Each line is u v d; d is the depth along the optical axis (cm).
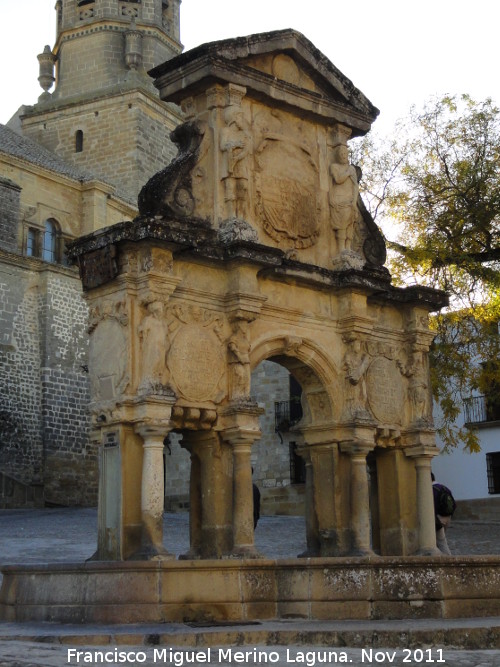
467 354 2923
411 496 1989
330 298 1912
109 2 6184
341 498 1856
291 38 1897
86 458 4819
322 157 1970
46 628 1341
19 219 5009
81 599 1410
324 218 1947
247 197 1792
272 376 4344
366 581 1466
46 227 5216
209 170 1788
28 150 5491
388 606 1462
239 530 1644
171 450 4588
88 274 1669
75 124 6016
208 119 1806
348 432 1859
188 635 1234
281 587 1504
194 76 1797
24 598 1484
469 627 1280
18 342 4631
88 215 5375
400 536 1958
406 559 1482
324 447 1881
